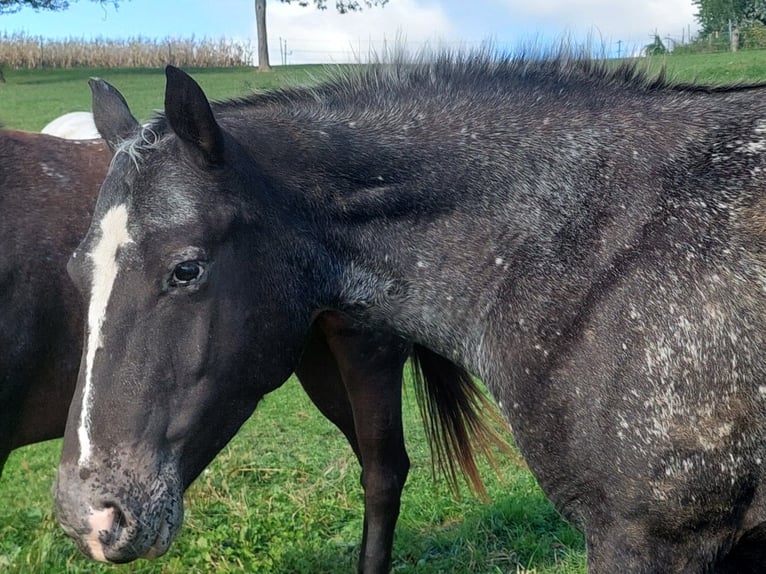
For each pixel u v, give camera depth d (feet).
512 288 8.24
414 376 13.17
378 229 8.65
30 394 11.51
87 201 11.78
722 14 86.17
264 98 9.47
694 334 7.41
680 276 7.54
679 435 7.41
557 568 13.39
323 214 8.57
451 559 13.87
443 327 8.74
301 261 8.50
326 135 8.71
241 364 8.17
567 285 7.97
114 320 7.66
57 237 11.42
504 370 8.25
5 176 11.44
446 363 12.92
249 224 8.09
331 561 13.92
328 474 17.15
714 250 7.54
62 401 11.78
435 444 13.32
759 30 81.92
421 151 8.63
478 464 17.11
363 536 13.03
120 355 7.66
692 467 7.43
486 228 8.44
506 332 8.23
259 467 17.54
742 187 7.73
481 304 8.45
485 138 8.62
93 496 7.57
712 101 8.32
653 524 7.67
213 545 13.96
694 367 7.39
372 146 8.67
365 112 8.98
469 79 9.04
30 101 75.72
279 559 13.65
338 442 19.49
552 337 7.94
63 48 111.65
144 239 7.68
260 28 104.68
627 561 7.79
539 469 8.20
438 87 9.03
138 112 64.23
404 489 16.52
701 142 8.02
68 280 11.44
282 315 8.43
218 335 7.93
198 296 7.80
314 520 15.01
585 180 8.16
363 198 8.59
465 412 13.11
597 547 7.98
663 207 7.80
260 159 8.46
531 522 14.94
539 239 8.20
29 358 11.23
